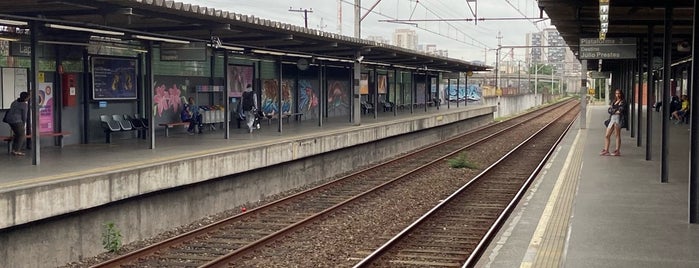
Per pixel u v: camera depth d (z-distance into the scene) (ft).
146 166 41.01
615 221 33.71
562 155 75.25
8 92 48.75
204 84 73.82
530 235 34.94
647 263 25.63
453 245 37.24
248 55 74.59
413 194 55.83
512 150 87.56
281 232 39.37
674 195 41.98
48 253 34.63
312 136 65.46
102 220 38.29
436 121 113.29
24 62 49.55
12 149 47.80
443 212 47.09
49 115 53.26
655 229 31.73
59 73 53.21
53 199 33.99
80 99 56.29
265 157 55.47
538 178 56.95
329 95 107.65
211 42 54.85
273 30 56.24
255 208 47.57
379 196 54.54
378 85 130.82
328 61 92.89
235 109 79.30
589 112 200.23
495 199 52.75
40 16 41.29
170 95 68.08
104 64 58.29
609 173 53.47
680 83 142.41
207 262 33.88
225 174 49.67
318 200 53.01
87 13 41.98
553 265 27.99
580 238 29.91
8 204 31.40
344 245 37.63
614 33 75.10
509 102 233.14
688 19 61.52
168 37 49.06
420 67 126.11
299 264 33.60
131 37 49.08
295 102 95.91
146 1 39.34
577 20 61.46
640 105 77.15
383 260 33.81
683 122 119.34
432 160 82.99
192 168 45.70
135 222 40.96
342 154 73.72
